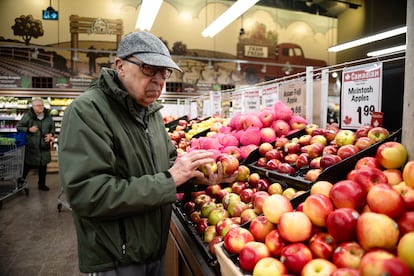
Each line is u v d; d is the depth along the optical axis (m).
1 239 3.81
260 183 1.68
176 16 12.15
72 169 1.14
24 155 5.89
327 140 1.85
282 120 2.31
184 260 1.70
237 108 3.86
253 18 12.87
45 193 6.16
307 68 2.36
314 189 1.17
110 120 1.27
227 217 1.57
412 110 1.16
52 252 3.46
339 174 1.28
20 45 10.19
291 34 13.36
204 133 3.33
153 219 1.39
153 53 1.24
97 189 1.13
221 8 12.52
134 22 11.63
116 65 1.34
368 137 1.47
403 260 0.75
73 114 1.21
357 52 12.93
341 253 0.86
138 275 1.36
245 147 2.15
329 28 13.84
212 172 1.58
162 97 11.48
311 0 13.25
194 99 6.90
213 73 12.47
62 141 1.19
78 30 11.12
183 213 1.91
